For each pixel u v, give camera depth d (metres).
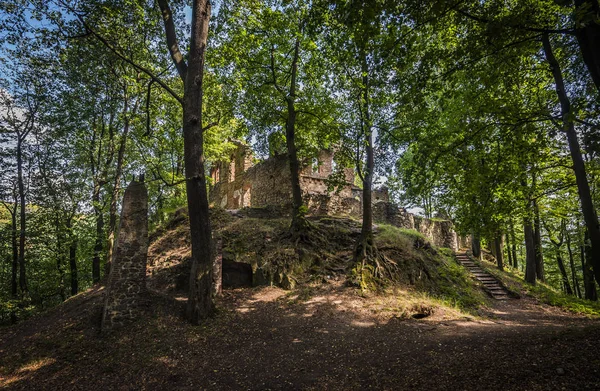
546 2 7.83
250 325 9.16
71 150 17.69
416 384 5.21
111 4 10.77
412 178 9.58
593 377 4.19
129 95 16.02
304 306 10.66
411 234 16.55
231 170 26.92
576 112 6.44
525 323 10.46
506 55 7.36
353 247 14.73
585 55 5.48
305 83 15.31
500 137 8.80
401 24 6.86
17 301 14.53
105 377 6.63
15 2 9.45
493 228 8.88
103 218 17.92
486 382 4.73
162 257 14.05
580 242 18.05
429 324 9.34
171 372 6.68
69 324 9.27
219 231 14.77
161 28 12.51
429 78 7.74
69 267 19.27
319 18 7.62
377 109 13.83
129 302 9.18
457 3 6.27
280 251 13.51
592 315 11.99
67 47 10.68
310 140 16.09
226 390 5.87
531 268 16.88
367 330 8.84
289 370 6.54
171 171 23.94
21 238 15.71
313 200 18.98
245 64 13.86
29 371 7.12
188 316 9.11
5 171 15.47
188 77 9.84
